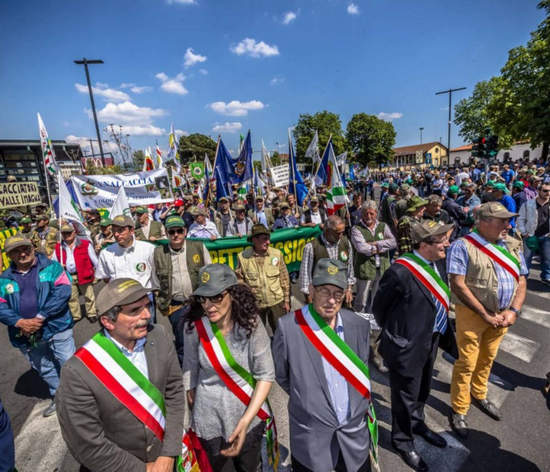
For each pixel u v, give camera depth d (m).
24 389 3.83
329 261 1.84
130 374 1.61
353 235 4.36
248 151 6.82
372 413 2.01
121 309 1.57
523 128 21.39
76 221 5.21
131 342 1.69
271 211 9.02
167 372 1.81
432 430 2.88
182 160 56.44
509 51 23.25
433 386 3.48
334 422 1.84
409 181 16.56
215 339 1.88
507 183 15.00
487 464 2.53
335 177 6.25
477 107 44.25
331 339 1.86
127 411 1.59
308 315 1.92
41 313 3.04
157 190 8.62
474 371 3.04
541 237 6.06
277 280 3.54
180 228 3.38
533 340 4.29
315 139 8.42
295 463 1.96
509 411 3.06
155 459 1.71
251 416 1.82
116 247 3.67
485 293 2.63
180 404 1.86
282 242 6.12
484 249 2.64
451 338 2.69
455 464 2.54
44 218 7.66
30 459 2.80
